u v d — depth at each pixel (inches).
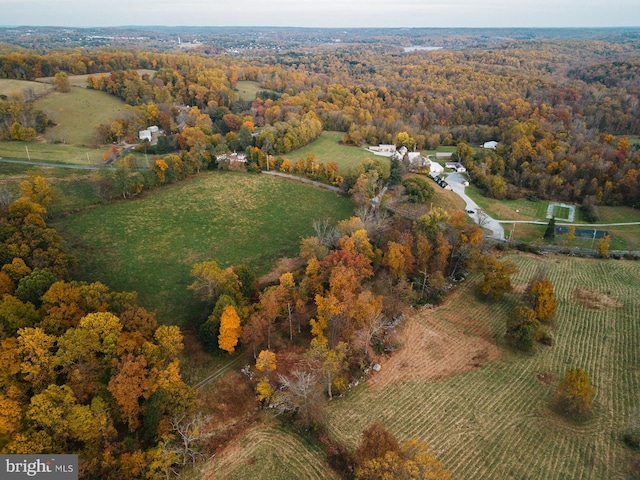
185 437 1914.4
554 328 2989.7
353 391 2422.5
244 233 4156.0
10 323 2121.1
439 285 3262.8
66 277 2819.9
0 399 1761.8
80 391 1943.9
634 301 3302.2
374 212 4542.3
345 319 2642.7
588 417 2271.2
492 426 2220.7
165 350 2234.3
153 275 3356.3
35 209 3442.4
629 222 4931.1
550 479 1940.2
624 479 1937.7
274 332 2819.9
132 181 4692.4
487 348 2797.7
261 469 1975.9
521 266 3831.2
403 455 1708.9
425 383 2498.8
